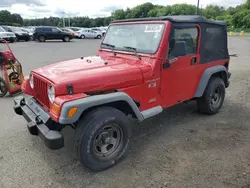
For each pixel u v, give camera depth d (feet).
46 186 9.28
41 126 9.59
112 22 14.01
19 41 84.74
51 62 37.47
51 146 8.95
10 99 19.71
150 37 11.85
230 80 25.66
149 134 13.38
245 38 99.81
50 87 9.48
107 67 11.04
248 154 11.27
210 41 14.49
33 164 10.63
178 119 15.37
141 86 11.23
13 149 11.78
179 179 9.57
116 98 9.70
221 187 9.11
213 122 14.85
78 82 9.43
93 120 9.31
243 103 18.29
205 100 15.10
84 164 9.63
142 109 11.60
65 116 8.55
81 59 13.05
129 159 10.96
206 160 10.81
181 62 12.71
